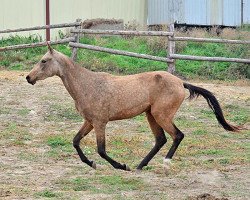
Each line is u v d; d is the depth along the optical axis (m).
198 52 23.00
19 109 16.98
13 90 18.58
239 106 18.05
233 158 13.27
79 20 21.73
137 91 11.78
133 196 10.58
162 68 21.69
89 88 11.67
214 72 21.88
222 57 22.03
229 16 28.41
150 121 12.19
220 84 20.70
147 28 27.12
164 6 28.34
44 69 11.66
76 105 11.79
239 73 21.92
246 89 20.06
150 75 11.91
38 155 13.41
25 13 25.53
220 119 12.22
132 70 21.44
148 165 12.67
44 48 23.09
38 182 11.49
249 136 15.46
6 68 21.61
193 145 14.34
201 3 28.31
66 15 26.38
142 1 28.80
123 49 23.03
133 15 28.47
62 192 10.79
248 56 22.52
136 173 12.08
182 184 11.41
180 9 28.12
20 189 10.97
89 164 11.85
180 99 11.93
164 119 11.89
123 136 14.99
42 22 25.67
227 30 25.72
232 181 11.67
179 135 11.95
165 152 13.70
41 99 17.83
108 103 11.69
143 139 14.74
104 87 11.70
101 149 11.70
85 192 10.83
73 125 16.00
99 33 21.33
